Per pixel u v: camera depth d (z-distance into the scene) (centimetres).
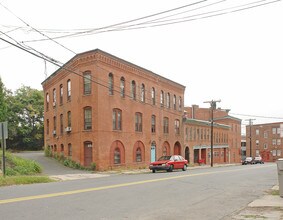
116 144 3281
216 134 6147
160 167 2959
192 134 5103
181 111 4772
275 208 1028
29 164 2589
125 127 3425
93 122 3078
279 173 1248
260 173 2675
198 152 5397
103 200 1112
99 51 3084
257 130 9988
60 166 3253
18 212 878
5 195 1164
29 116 5612
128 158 3447
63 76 3569
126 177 2159
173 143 4478
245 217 892
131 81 3569
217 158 6216
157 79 4091
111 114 3225
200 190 1470
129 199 1154
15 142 5562
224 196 1305
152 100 3984
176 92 4625
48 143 4084
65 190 1335
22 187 1441
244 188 1582
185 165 3212
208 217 895
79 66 3189
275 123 9662
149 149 3853
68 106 3431
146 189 1438
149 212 941
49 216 844
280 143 9531
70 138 3366
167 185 1614
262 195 1341
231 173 2592
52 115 3928
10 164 2497
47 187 1448
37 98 5756
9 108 5391
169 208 1012
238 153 7388
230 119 6969
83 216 858
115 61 3294
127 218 855
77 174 2561
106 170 3091
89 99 3111
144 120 3788
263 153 9831
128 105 3491
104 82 3142
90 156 3112
